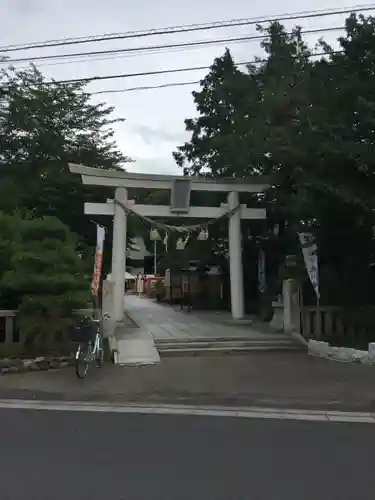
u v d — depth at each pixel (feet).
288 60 66.54
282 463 19.16
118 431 24.02
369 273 56.03
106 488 16.43
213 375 38.34
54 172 73.00
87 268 52.44
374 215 45.70
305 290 57.26
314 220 50.42
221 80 84.84
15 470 18.15
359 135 46.52
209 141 85.10
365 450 21.04
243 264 80.79
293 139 50.21
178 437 22.97
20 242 49.39
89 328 39.83
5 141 73.51
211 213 66.85
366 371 39.70
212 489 16.40
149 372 39.58
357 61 48.98
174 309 87.71
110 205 63.98
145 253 207.31
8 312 46.73
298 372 39.40
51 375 38.55
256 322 65.41
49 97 76.43
